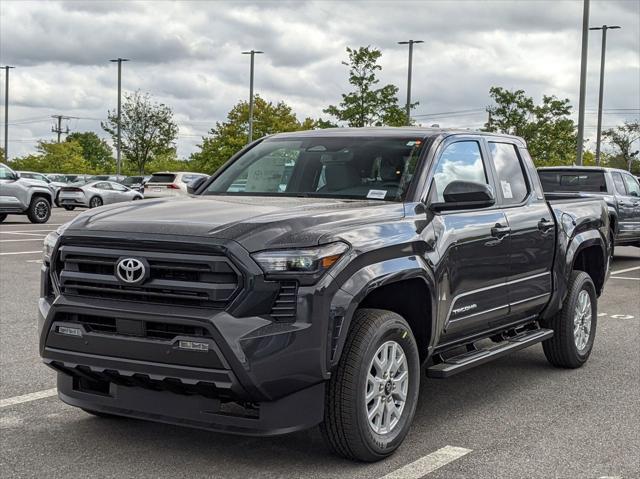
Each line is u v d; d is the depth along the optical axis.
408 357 4.84
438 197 5.41
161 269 4.24
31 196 25.80
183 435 5.07
